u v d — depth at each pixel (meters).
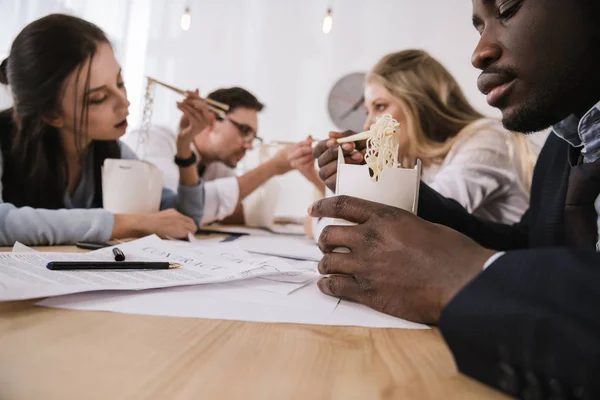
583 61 0.55
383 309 0.45
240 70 2.13
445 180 1.54
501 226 1.01
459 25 2.07
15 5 1.81
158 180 1.12
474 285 0.31
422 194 0.89
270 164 1.57
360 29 2.11
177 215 1.05
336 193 0.56
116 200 1.06
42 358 0.29
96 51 1.27
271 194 1.57
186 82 2.12
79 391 0.25
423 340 0.38
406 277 0.42
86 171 1.34
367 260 0.45
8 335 0.34
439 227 0.44
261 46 2.13
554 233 0.84
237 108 1.95
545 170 0.94
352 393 0.26
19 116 1.20
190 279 0.52
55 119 1.24
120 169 1.05
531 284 0.29
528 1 0.55
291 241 1.14
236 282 0.56
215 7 2.11
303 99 2.13
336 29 2.11
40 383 0.26
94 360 0.30
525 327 0.27
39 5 1.85
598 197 0.72
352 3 2.10
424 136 1.76
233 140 1.96
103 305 0.43
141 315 0.41
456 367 0.32
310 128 2.14
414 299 0.42
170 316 0.41
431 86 1.77
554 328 0.26
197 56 2.12
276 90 2.13
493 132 1.65
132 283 0.49
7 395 0.24
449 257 0.40
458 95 1.80
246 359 0.31
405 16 2.09
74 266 0.54
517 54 0.56
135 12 2.05
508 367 0.28
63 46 1.20
